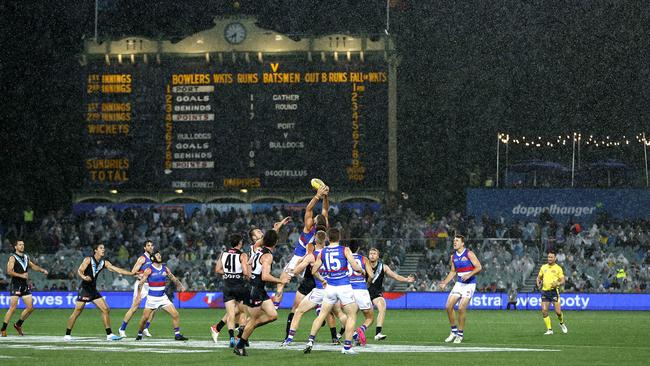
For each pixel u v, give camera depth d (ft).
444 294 213.25
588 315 180.14
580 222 244.83
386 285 220.02
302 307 86.58
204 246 226.58
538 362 70.74
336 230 79.46
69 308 214.07
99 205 232.73
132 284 221.05
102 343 94.99
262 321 79.00
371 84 215.72
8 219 264.31
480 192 248.73
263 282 79.46
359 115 216.13
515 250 221.46
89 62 217.97
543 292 121.19
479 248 222.28
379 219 229.45
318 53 215.72
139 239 228.02
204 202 224.33
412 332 124.47
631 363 70.74
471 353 79.92
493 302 211.61
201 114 218.18
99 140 217.77
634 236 229.25
